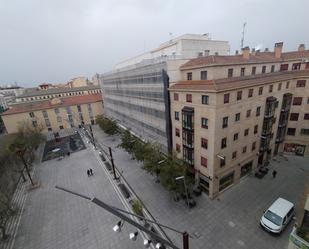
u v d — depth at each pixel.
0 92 135.50
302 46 36.09
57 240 21.77
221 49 40.69
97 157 44.34
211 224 21.72
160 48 43.75
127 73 45.09
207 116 23.20
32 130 56.31
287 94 31.39
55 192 31.50
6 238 22.58
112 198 28.34
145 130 42.84
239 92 23.83
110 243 20.69
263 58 31.05
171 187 23.86
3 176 33.69
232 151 25.89
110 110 70.75
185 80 28.48
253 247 18.58
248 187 27.39
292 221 21.08
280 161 33.41
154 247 19.61
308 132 33.03
